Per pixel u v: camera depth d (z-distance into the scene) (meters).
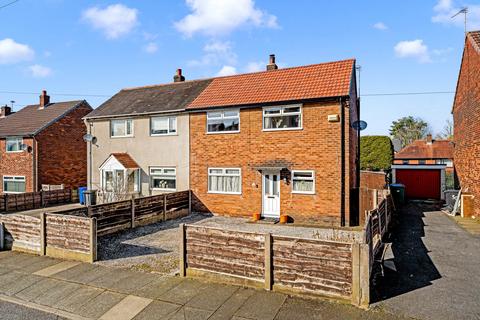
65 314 6.55
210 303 6.68
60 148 25.58
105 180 20.00
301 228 13.67
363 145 25.44
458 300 6.50
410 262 8.88
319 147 14.59
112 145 20.28
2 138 25.61
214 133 17.02
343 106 14.23
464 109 18.36
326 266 6.59
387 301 6.49
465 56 18.09
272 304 6.51
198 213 17.31
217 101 17.12
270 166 15.29
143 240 11.79
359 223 14.62
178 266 8.90
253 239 7.34
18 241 10.60
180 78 23.00
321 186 14.50
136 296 7.12
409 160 34.62
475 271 8.15
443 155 34.06
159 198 15.32
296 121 15.16
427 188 23.16
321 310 6.20
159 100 20.19
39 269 8.90
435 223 14.17
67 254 9.65
